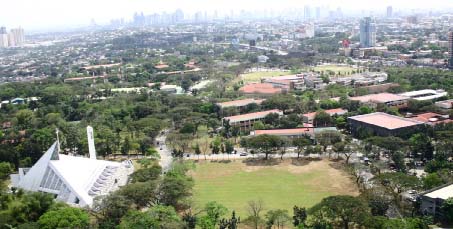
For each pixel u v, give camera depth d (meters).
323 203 199.88
